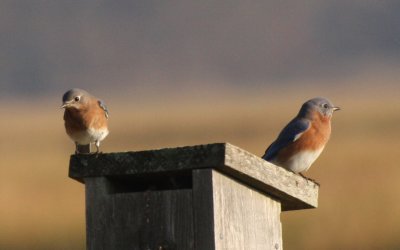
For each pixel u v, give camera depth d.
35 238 24.06
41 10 159.00
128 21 155.62
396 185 27.92
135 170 9.06
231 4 157.50
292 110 51.06
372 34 117.62
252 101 64.50
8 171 33.16
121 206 9.10
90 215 9.15
